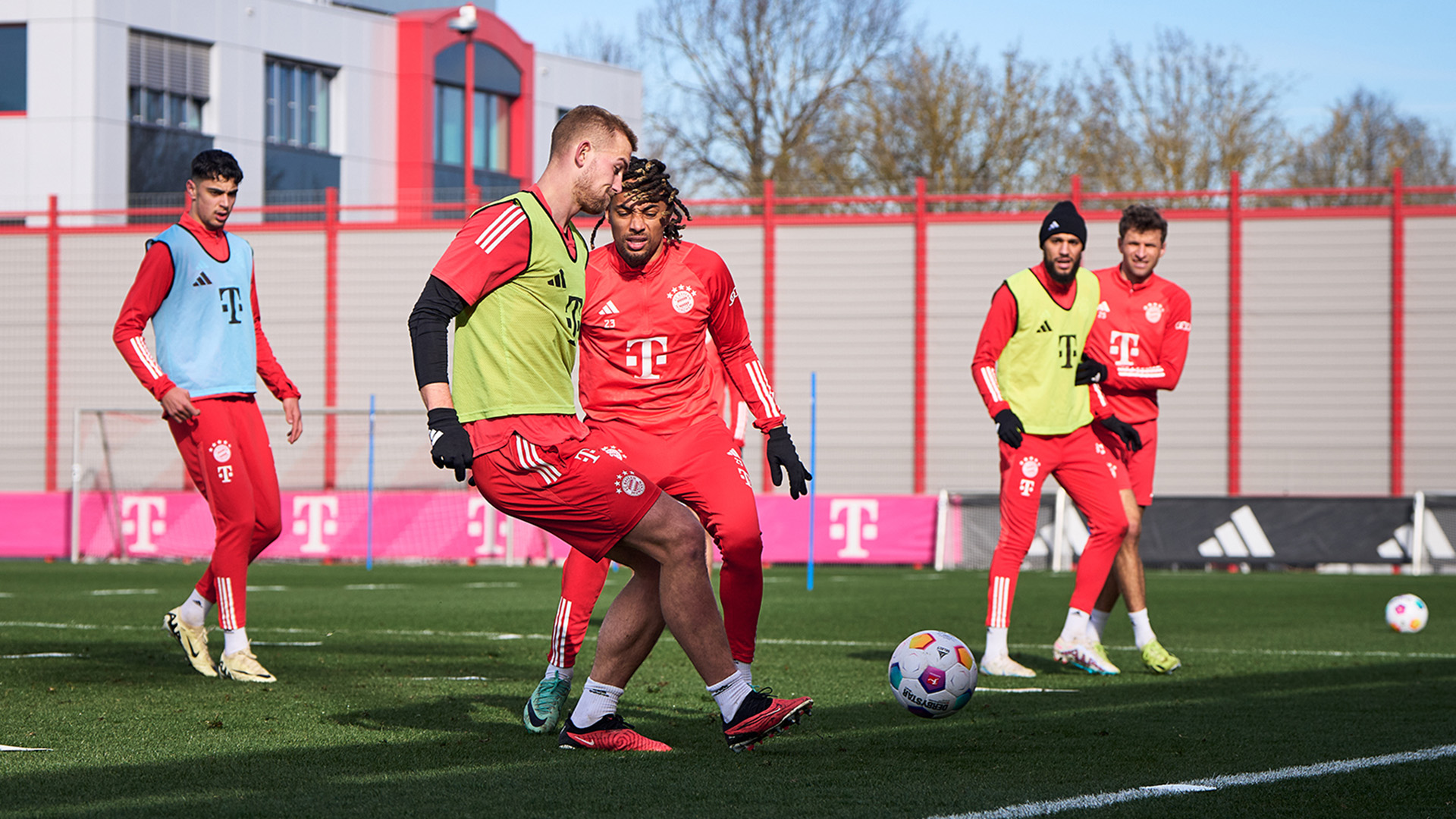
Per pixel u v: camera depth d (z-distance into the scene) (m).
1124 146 79.31
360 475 47.72
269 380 14.20
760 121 85.81
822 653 15.92
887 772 8.16
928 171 76.94
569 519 8.54
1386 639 18.19
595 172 8.63
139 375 12.91
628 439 10.26
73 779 7.79
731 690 8.75
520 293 8.43
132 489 47.12
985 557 40.84
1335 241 43.84
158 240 13.16
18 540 44.16
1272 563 37.66
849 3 85.19
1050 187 76.50
